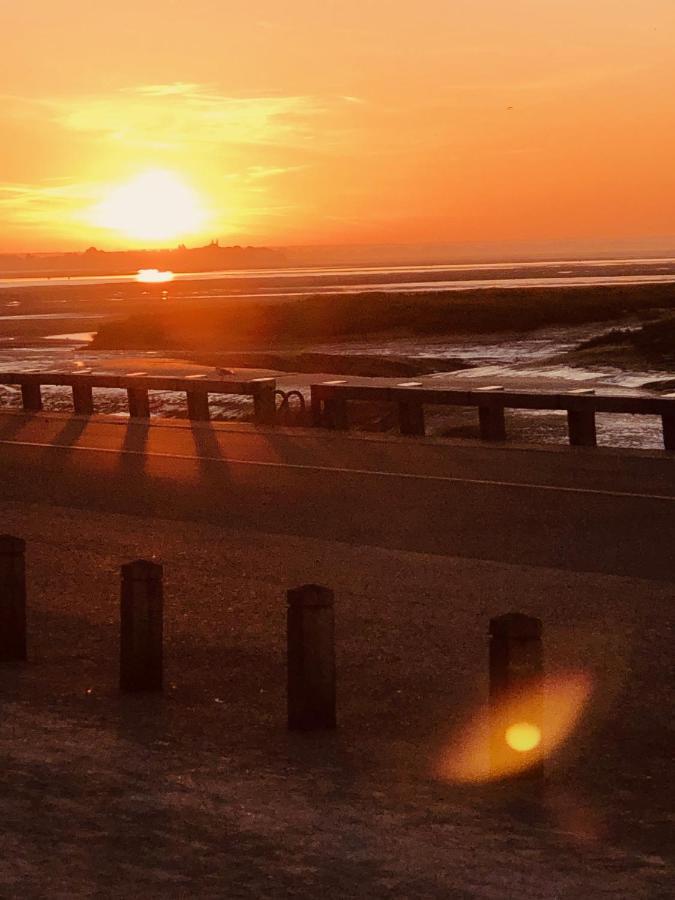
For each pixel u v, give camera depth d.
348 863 7.41
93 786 8.79
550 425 35.81
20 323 119.69
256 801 8.71
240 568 17.12
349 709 11.28
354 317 88.75
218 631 13.95
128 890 6.73
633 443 31.95
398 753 10.09
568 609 14.65
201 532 19.89
